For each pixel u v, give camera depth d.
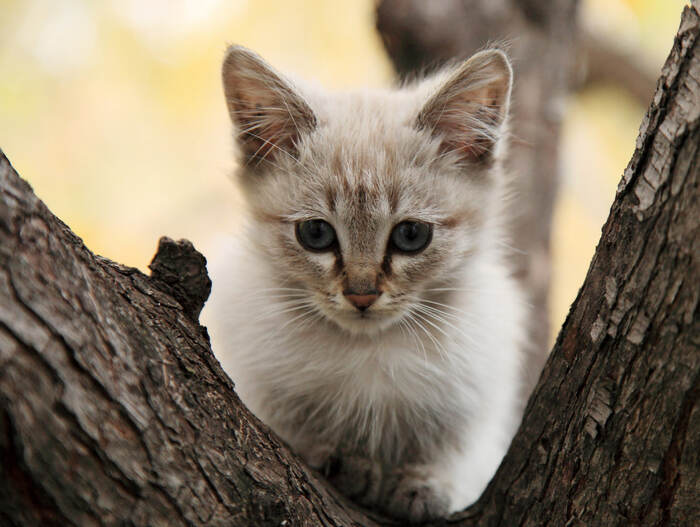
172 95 4.79
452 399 2.76
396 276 2.68
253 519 1.73
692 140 1.61
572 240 5.21
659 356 1.71
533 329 3.96
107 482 1.51
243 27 4.78
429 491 2.52
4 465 1.40
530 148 4.08
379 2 4.26
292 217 2.74
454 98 2.85
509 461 2.19
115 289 1.74
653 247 1.70
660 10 5.09
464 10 4.19
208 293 1.95
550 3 4.23
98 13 4.71
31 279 1.46
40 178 4.65
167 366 1.72
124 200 4.76
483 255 2.97
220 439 1.76
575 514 1.93
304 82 3.16
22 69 4.66
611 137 5.49
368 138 2.75
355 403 2.74
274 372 2.72
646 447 1.77
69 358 1.49
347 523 2.16
